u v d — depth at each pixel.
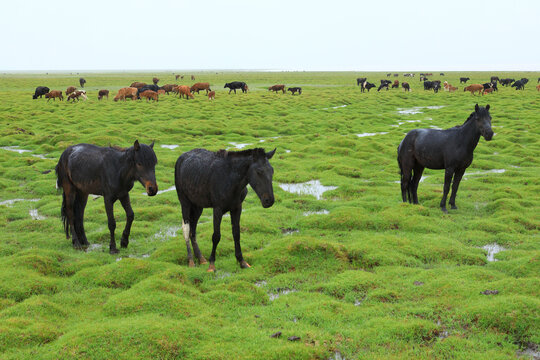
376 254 9.02
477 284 7.27
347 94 65.25
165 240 10.65
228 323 6.21
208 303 6.89
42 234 10.86
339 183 16.83
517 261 8.52
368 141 24.95
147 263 8.34
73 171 9.69
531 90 72.69
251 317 6.41
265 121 35.78
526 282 6.94
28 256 8.45
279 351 5.36
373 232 10.90
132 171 9.20
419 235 10.52
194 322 6.06
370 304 6.89
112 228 9.62
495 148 24.12
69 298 7.10
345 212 11.83
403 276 8.05
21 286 7.25
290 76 163.38
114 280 7.75
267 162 8.18
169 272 7.86
